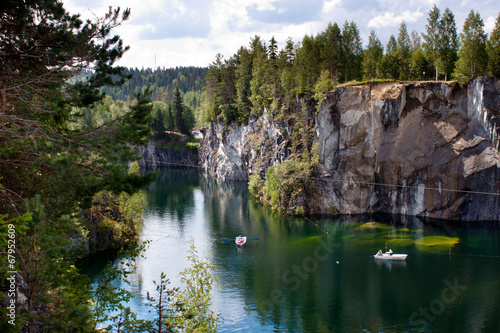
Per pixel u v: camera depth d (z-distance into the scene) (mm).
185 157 173000
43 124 14859
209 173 149625
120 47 17078
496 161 69688
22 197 14789
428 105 75688
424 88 75562
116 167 16469
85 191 15961
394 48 115875
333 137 80875
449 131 74125
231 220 73062
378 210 81188
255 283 43875
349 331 34125
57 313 13406
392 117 76438
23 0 14336
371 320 35906
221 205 87250
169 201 90562
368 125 78562
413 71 88125
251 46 132750
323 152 82062
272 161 99125
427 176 75625
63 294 13648
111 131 17109
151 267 46812
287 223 71375
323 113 81562
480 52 73812
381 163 78625
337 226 69062
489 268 47562
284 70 98500
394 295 40656
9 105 15242
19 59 14938
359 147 79312
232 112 132000
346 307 38375
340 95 79688
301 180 81812
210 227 67438
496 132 69125
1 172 15219
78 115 18578
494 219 72188
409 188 77688
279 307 38406
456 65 78750
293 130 92188
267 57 119188
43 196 15531
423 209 76688
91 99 17797
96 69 17391
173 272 45250
